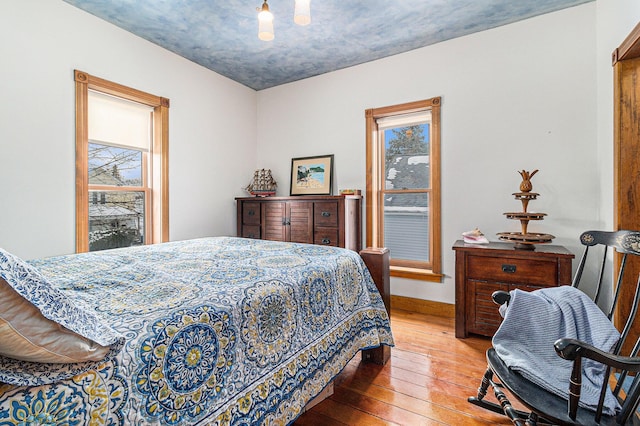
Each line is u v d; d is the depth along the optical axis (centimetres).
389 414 153
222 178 355
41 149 213
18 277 58
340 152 346
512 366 119
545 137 250
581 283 237
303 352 128
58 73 221
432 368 195
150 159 293
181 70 310
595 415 97
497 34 265
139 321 82
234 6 230
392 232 330
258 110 401
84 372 66
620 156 191
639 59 186
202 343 89
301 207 321
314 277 143
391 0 226
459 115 282
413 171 317
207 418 88
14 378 57
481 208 275
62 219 224
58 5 221
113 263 152
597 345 116
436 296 294
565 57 242
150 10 235
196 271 137
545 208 251
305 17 165
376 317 195
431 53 293
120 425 69
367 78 327
